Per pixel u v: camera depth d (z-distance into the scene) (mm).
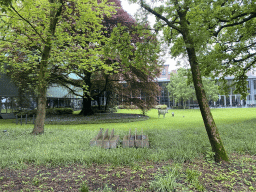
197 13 6949
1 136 8547
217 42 11453
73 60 11875
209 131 5035
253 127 9938
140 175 3895
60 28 10148
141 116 21766
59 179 3719
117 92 23312
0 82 21766
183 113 29516
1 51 11445
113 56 7133
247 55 11781
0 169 4297
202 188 3264
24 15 8781
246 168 4359
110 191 3178
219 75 13844
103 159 4820
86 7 9453
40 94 9516
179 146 6035
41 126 9391
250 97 46625
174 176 3768
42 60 9227
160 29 6508
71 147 6137
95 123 16250
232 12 8336
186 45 5191
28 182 3607
